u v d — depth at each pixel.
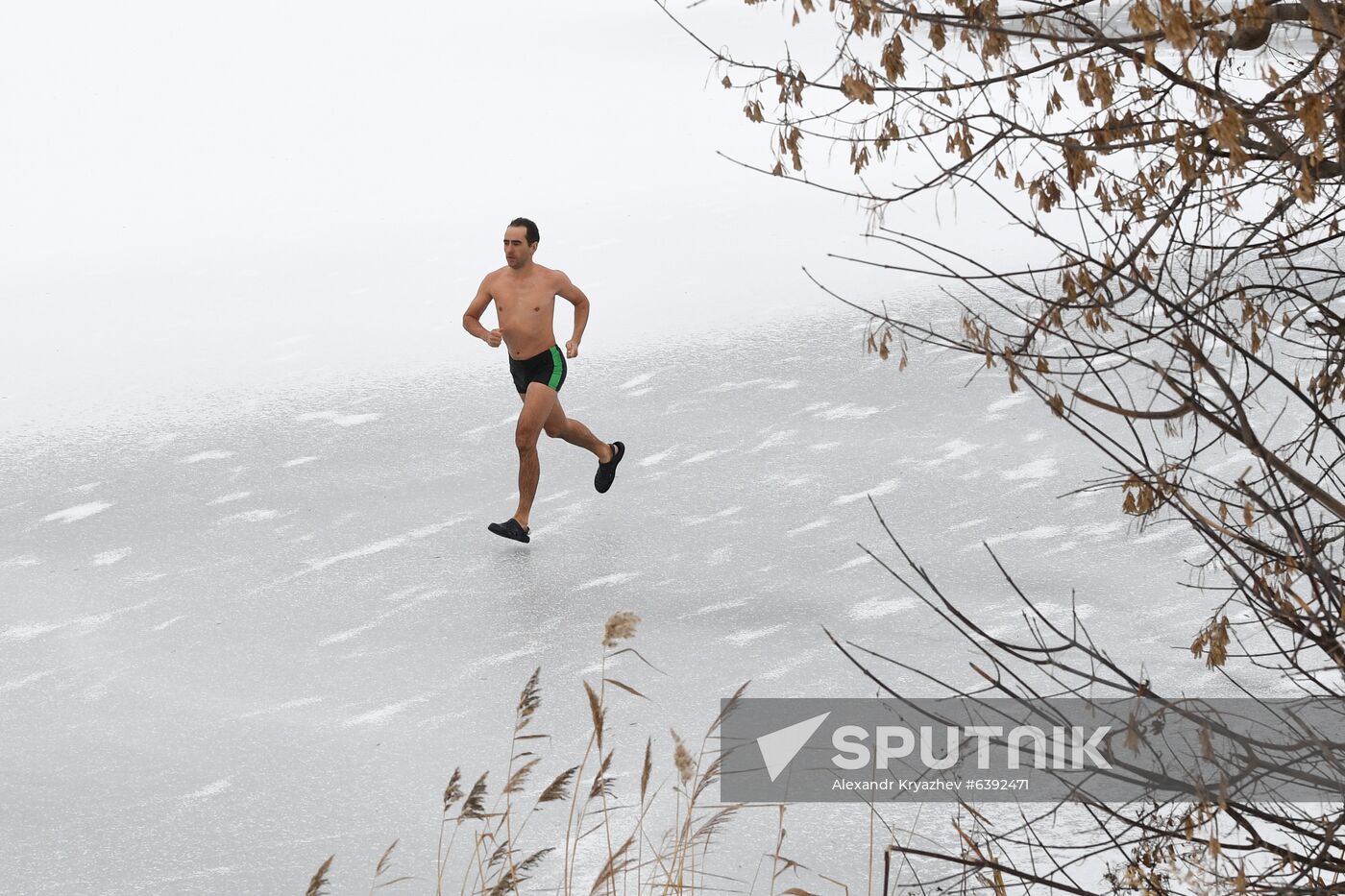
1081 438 15.96
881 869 8.25
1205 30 6.02
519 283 14.41
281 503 15.71
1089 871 7.73
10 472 17.28
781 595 12.59
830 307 22.95
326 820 9.34
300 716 10.88
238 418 19.02
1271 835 7.18
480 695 11.05
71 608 13.21
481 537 14.43
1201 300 9.63
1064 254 6.21
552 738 10.30
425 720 10.70
